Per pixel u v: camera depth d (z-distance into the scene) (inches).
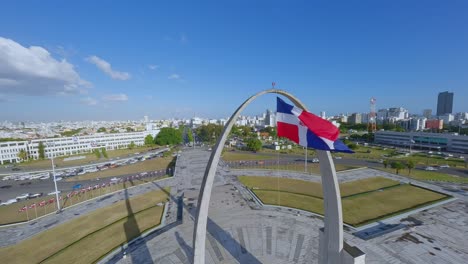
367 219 1317.7
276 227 1251.2
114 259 1010.7
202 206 596.4
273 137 6230.3
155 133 6407.5
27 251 1114.7
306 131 618.2
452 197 1615.4
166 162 3518.7
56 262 1010.1
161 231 1251.8
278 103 674.2
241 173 2495.1
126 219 1414.9
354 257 639.1
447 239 1104.8
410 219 1314.0
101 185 2258.9
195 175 2481.5
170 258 1004.6
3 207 1809.8
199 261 609.3
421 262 941.8
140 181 2444.6
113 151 4938.5
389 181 2062.0
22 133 6939.0
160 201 1732.3
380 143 5147.6
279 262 952.9
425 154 3659.0
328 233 726.5
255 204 1584.6
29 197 2081.7
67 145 4739.2
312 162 3149.6
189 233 1214.3
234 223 1302.9
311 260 960.9
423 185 1913.1
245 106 609.0
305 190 1899.6
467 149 3742.6
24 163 3865.7
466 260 950.4
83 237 1213.7
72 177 2815.0
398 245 1062.4
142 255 1031.0
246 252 1027.9
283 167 2869.1
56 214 1551.4
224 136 590.6
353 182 2055.9
